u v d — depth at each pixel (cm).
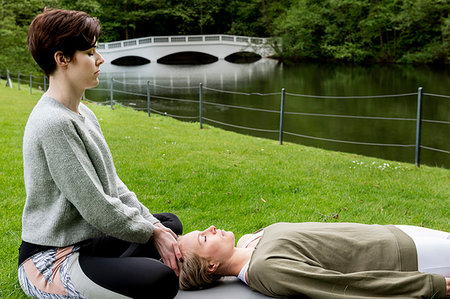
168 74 3431
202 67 4016
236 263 234
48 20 201
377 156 1273
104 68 3922
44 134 195
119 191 245
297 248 221
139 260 209
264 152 739
